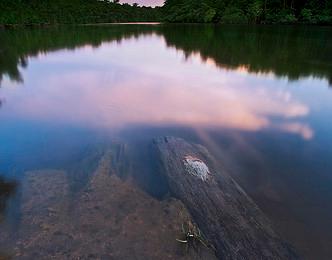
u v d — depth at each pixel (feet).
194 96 31.42
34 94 32.89
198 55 61.67
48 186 14.92
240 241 11.12
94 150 18.67
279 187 14.83
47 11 243.40
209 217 12.35
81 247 10.87
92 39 101.81
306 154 18.21
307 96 30.99
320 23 136.56
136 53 66.54
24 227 11.97
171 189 14.39
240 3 186.50
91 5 305.73
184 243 11.05
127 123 23.81
